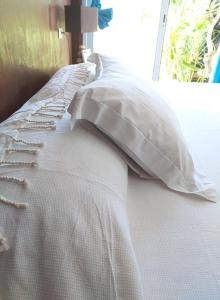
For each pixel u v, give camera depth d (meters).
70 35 2.16
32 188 0.43
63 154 0.50
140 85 0.78
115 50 2.96
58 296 0.38
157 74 3.02
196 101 1.45
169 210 0.65
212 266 0.52
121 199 0.49
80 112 0.56
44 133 0.57
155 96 0.77
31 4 1.03
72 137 0.56
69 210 0.41
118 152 0.64
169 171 0.68
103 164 0.53
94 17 1.92
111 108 0.59
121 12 2.74
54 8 1.46
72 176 0.46
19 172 0.45
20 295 0.38
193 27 2.82
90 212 0.42
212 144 0.99
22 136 0.55
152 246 0.55
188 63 3.04
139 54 3.00
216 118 1.23
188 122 1.17
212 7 2.69
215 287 0.49
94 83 0.66
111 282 0.40
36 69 1.13
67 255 0.39
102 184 0.47
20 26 0.92
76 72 1.12
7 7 0.80
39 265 0.39
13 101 0.90
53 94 0.83
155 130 0.64
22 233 0.39
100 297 0.40
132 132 0.60
